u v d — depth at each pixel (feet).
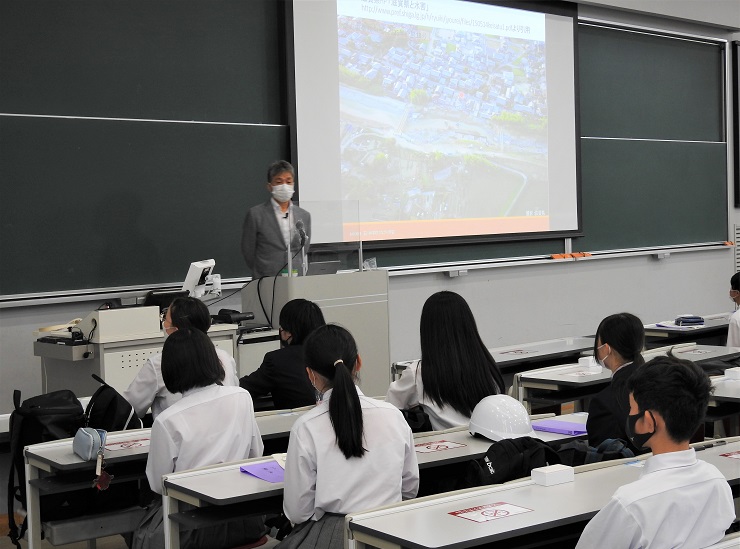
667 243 29.32
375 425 8.09
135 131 17.80
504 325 25.00
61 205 16.84
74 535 9.96
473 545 6.15
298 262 15.89
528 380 15.24
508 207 24.71
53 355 14.11
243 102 19.49
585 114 26.86
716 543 5.87
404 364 16.20
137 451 9.66
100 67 17.37
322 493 7.81
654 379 5.86
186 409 9.27
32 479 9.95
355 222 16.35
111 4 17.51
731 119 31.30
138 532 9.31
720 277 31.22
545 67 25.45
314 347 8.16
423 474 10.39
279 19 20.04
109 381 13.64
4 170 16.20
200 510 8.64
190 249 18.54
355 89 21.42
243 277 19.31
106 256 17.38
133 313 13.87
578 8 26.37
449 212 23.44
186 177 18.51
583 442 9.21
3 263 16.20
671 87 29.32
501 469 8.45
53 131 16.75
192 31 18.69
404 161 22.47
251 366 15.28
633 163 28.22
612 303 27.78
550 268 26.07
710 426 16.55
